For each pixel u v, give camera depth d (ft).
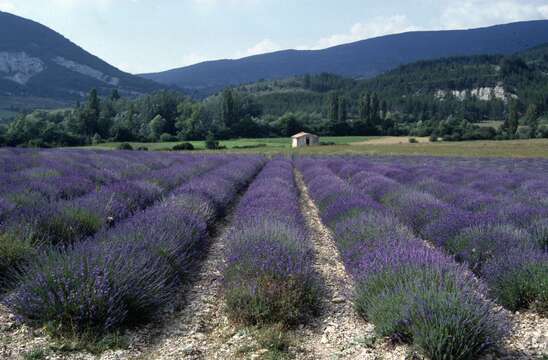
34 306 13.41
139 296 14.34
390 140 290.15
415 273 15.46
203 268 21.43
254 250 18.29
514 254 18.35
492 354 12.66
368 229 23.45
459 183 58.13
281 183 47.32
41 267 14.96
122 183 35.24
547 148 185.16
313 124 361.71
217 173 55.01
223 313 15.85
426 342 12.00
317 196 43.60
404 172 69.10
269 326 14.40
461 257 21.74
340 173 75.20
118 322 13.67
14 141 189.47
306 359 12.59
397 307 13.46
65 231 21.15
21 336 12.88
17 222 19.62
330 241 28.48
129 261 15.29
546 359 12.51
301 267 16.84
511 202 34.14
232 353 12.85
